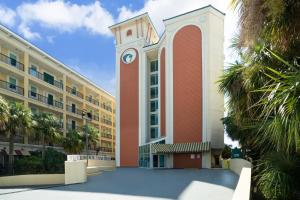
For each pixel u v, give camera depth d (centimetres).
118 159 4772
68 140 4325
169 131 4075
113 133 7312
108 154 6850
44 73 4691
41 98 4438
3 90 3581
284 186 672
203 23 4075
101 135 6600
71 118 5403
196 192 1448
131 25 5009
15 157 3638
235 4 514
